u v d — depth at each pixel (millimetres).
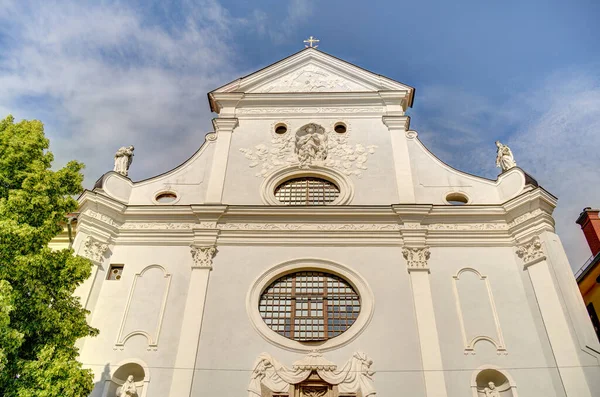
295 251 17625
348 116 21719
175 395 14445
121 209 18578
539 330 15492
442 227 18094
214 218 18359
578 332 14734
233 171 20078
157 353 15461
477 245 17688
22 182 12992
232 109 22188
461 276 16984
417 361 14969
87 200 18125
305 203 19500
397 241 17703
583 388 13836
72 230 18500
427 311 15906
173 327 16016
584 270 20562
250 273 17094
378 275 16922
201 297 16438
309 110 21953
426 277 16719
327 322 16297
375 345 15359
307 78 23328
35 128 14211
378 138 20922
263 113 21953
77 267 13008
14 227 11914
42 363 11328
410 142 20922
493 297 16422
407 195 18984
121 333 15906
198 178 20094
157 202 19531
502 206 18250
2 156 13234
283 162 20391
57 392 11172
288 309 16625
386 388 14523
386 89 22250
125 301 16656
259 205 18422
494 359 15109
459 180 19672
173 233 18266
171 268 17438
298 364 14992
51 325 12062
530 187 18031
